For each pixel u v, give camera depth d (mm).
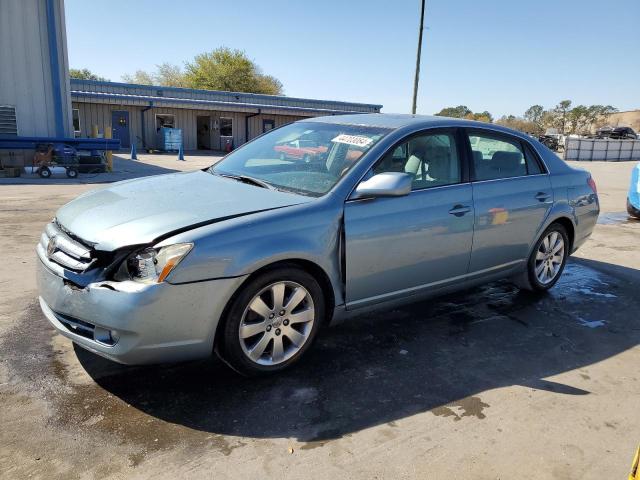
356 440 2637
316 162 3707
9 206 8758
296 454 2510
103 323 2689
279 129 4547
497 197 4191
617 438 2775
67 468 2328
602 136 49812
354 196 3359
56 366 3193
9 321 3816
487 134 4316
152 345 2723
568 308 4684
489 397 3115
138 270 2711
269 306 3084
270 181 3668
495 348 3785
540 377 3396
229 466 2400
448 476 2416
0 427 2582
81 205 3322
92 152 15859
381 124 3924
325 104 38438
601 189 15352
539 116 90812
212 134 32594
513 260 4512
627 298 5035
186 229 2818
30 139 14656
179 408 2824
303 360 3439
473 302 4711
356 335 3879
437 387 3195
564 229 4938
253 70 56406
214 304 2809
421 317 4301
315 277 3303
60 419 2674
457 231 3887
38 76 15328
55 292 2889
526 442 2699
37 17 15039
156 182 3762
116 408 2793
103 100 27359
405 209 3570
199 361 3342
